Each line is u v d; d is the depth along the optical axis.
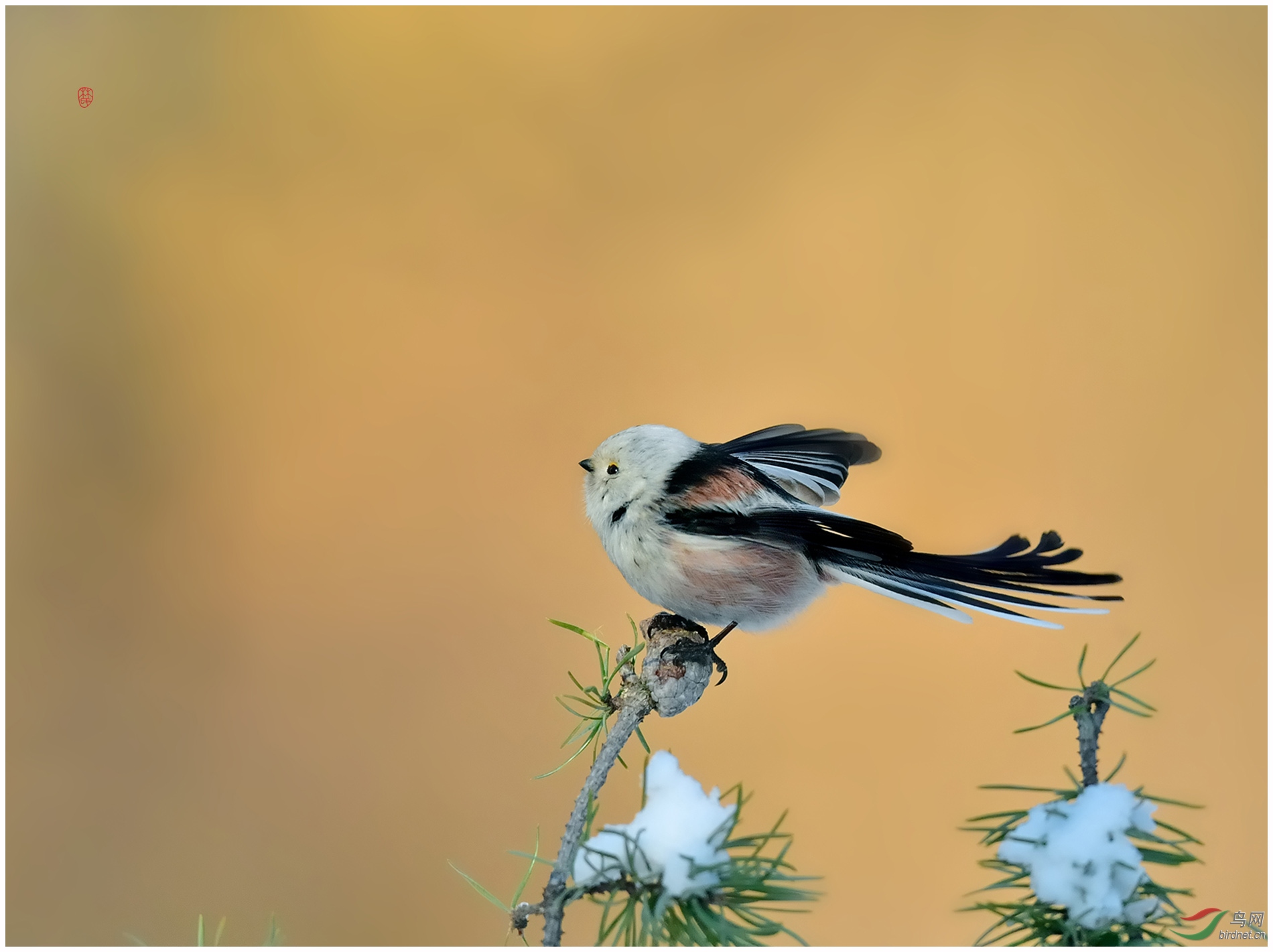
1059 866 3.08
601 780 3.43
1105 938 3.05
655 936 2.84
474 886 3.07
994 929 3.17
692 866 2.95
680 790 3.16
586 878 3.07
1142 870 3.05
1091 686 3.56
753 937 2.90
